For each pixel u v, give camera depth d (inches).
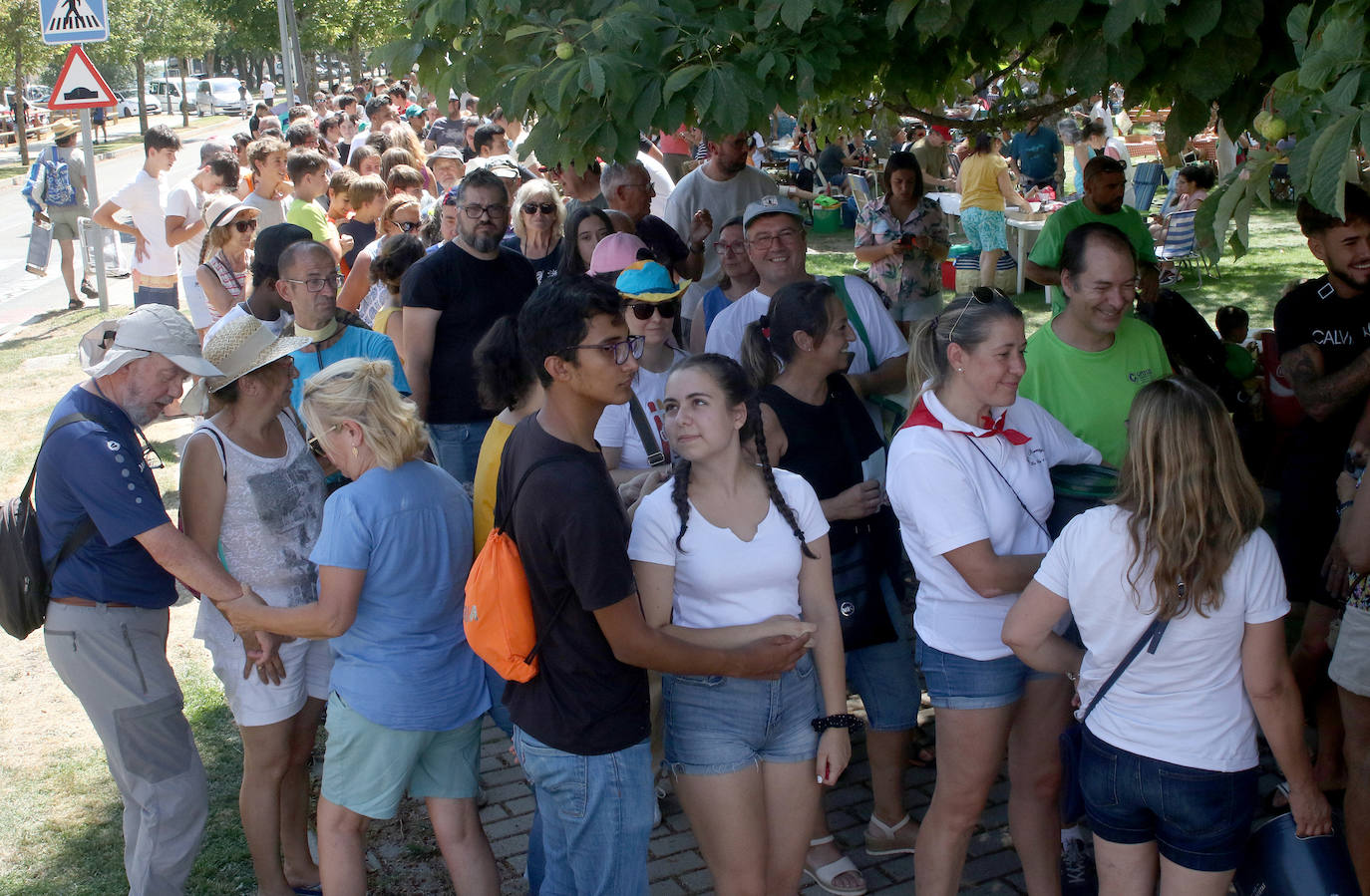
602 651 112.5
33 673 224.4
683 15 146.5
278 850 150.0
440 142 577.9
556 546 107.3
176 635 239.5
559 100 131.0
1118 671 110.4
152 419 138.6
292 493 145.2
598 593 107.0
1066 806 121.2
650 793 117.3
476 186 206.7
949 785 131.4
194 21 2007.9
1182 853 111.3
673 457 163.3
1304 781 111.6
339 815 132.2
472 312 210.4
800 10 133.4
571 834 116.3
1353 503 127.8
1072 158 857.5
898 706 153.9
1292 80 96.5
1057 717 133.3
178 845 143.9
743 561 118.2
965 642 127.8
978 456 128.0
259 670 140.0
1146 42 135.2
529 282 219.0
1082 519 110.8
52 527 134.3
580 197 274.4
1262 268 508.4
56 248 746.2
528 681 115.1
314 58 1860.2
